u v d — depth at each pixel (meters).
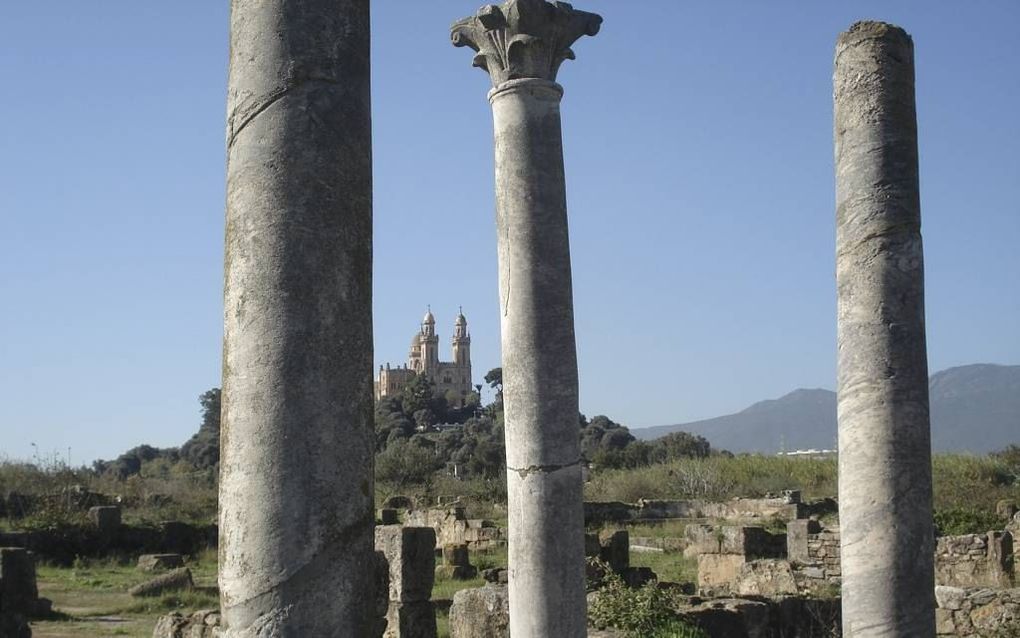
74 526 38.09
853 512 10.36
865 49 11.08
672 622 15.81
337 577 5.71
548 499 11.72
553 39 12.61
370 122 6.43
